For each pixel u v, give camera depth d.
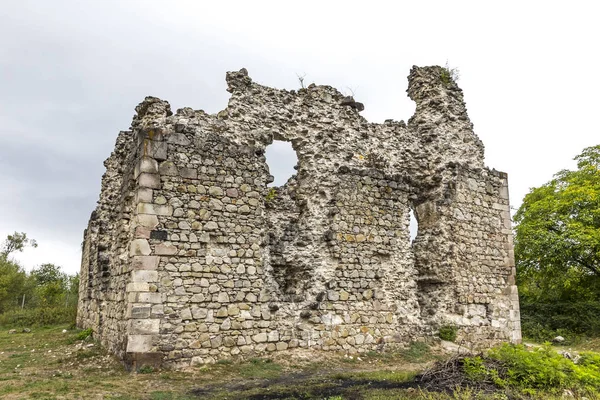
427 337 11.89
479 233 13.46
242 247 9.84
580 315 19.08
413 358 10.66
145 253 8.84
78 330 15.75
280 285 10.90
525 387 6.96
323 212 11.30
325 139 11.79
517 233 23.14
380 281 11.55
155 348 8.60
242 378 8.13
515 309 13.69
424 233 13.09
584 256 19.72
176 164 9.45
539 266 21.25
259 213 10.20
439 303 12.54
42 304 29.77
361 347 10.88
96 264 13.43
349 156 11.95
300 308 10.45
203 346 9.03
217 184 9.81
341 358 10.13
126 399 6.57
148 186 9.11
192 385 7.58
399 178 12.46
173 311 8.90
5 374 8.38
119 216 10.35
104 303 11.53
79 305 18.00
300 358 9.67
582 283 21.20
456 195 13.13
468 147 13.92
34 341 13.43
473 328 12.61
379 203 11.98
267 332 9.82
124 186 10.36
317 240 11.12
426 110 13.98
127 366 8.44
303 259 10.91
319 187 11.41
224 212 9.77
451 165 13.28
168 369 8.55
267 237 10.27
